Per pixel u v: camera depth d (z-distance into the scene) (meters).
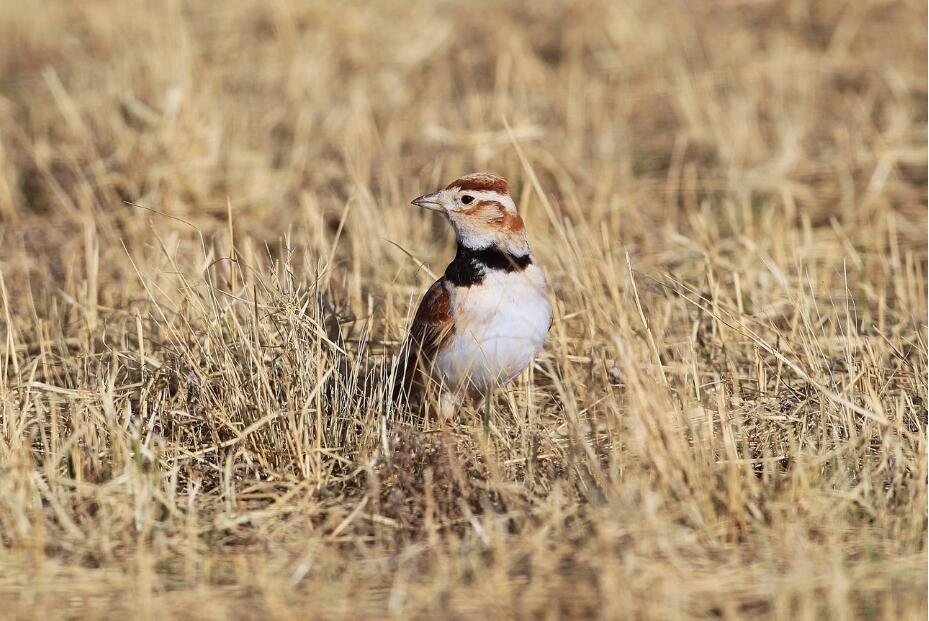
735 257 18.78
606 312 13.61
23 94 27.30
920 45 29.14
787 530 10.99
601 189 21.31
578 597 10.30
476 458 13.07
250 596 10.48
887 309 16.88
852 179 22.52
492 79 28.47
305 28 31.42
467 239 13.39
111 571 10.91
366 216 19.28
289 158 23.47
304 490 12.55
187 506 12.01
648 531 10.66
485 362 13.59
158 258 17.50
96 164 22.67
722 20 31.69
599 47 30.14
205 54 29.45
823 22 31.17
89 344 15.59
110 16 31.48
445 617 10.06
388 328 15.73
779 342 14.61
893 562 10.67
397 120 25.84
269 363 13.69
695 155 24.06
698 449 11.86
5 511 11.59
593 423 12.62
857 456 12.33
